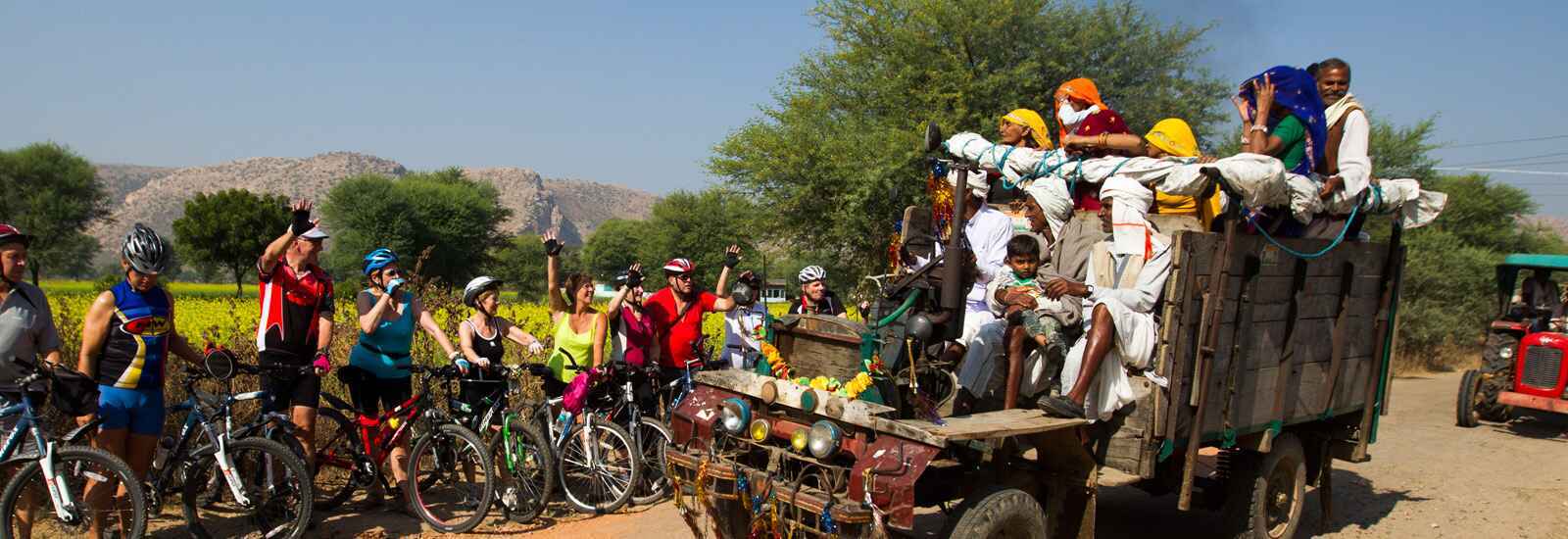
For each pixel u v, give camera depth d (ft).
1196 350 16.79
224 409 19.35
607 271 264.11
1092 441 16.93
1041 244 20.16
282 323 20.62
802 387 15.29
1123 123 20.44
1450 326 64.03
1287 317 19.30
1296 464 21.04
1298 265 19.33
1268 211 19.16
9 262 18.19
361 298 22.09
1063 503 16.81
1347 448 22.75
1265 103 18.34
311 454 20.86
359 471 21.66
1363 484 28.35
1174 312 16.11
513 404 27.86
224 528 20.16
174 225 193.67
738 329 27.25
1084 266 18.76
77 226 248.11
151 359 18.69
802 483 15.48
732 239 152.15
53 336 19.11
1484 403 40.27
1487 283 68.13
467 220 210.18
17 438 17.24
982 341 18.22
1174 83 62.54
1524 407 39.91
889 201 61.00
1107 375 16.26
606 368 23.56
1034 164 19.76
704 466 15.79
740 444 16.12
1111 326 15.94
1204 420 17.25
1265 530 20.08
